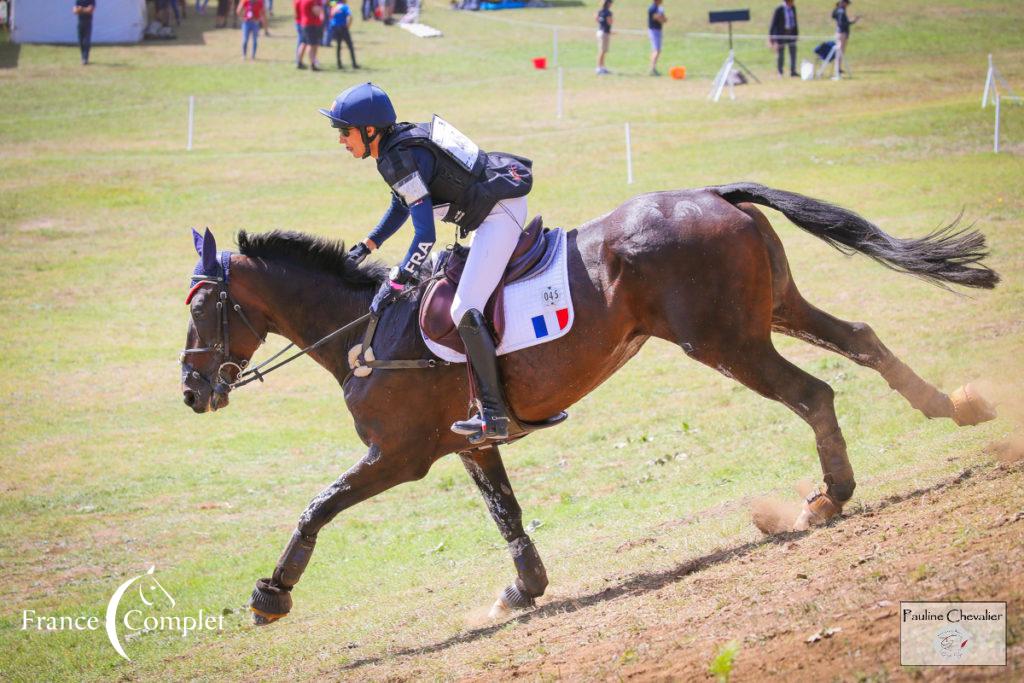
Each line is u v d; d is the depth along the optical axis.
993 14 48.69
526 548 8.02
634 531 9.60
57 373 17.28
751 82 36.94
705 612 6.15
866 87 35.03
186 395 8.06
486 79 38.59
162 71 39.28
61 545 11.62
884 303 16.58
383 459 7.59
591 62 41.47
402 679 6.67
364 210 25.00
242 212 25.11
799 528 7.44
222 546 11.45
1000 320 14.48
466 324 7.18
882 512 7.16
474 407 7.49
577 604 7.44
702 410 13.74
